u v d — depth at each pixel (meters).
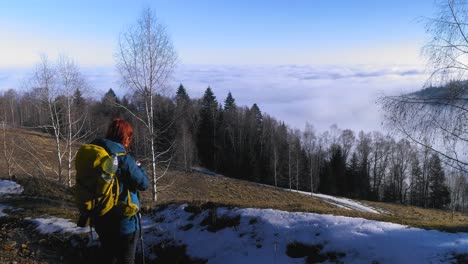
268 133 70.50
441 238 6.09
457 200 32.72
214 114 72.00
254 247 7.32
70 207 13.88
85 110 30.70
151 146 18.39
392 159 66.25
